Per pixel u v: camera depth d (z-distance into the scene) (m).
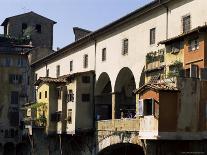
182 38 36.59
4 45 82.75
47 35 89.62
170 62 38.16
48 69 70.75
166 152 34.19
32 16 89.12
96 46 54.41
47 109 60.75
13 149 81.12
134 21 46.16
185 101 33.66
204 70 33.97
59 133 58.16
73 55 61.03
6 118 81.06
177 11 40.06
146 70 42.25
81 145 57.00
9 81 81.62
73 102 55.66
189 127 33.44
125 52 47.94
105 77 54.00
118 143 47.28
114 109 50.00
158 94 33.62
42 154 63.94
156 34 42.62
